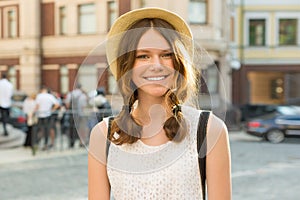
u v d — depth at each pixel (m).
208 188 1.55
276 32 26.16
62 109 11.66
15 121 15.04
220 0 18.95
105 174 1.60
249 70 26.42
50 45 22.14
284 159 11.18
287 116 15.59
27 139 12.13
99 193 1.60
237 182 7.98
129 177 1.53
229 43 22.14
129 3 17.61
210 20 18.44
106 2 20.27
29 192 7.01
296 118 15.48
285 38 26.31
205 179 1.56
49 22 22.17
